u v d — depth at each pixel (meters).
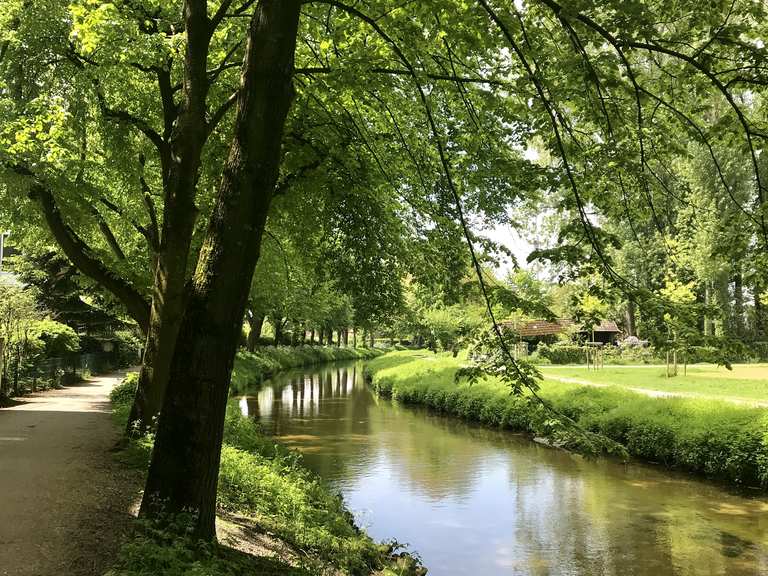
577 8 4.95
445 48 7.88
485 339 5.99
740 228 5.34
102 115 11.37
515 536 10.52
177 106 11.73
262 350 52.12
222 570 4.92
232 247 5.27
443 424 22.72
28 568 4.85
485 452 17.50
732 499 12.53
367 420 23.69
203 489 5.29
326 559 7.57
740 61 5.60
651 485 13.77
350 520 10.23
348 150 10.43
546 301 5.86
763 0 5.86
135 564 4.42
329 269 11.48
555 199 10.89
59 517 6.20
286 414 25.25
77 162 11.38
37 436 11.41
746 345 4.75
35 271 27.94
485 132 7.51
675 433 15.20
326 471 15.20
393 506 12.31
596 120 6.05
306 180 10.57
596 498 12.84
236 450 10.34
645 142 6.78
